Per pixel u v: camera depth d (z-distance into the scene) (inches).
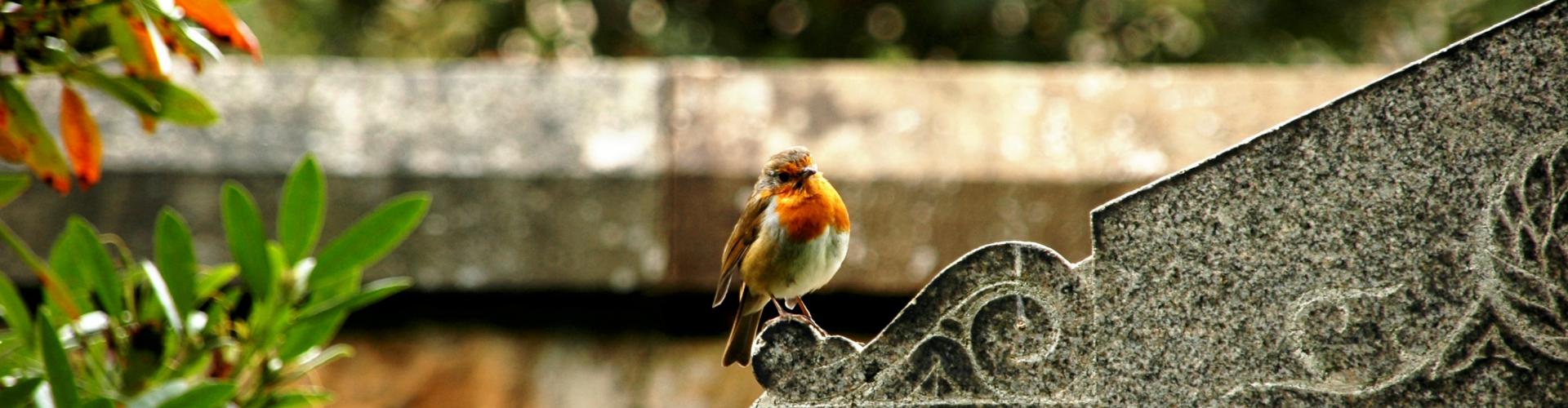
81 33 232.5
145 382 248.4
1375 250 201.0
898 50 539.2
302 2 532.4
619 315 353.7
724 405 355.3
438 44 553.9
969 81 353.4
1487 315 198.8
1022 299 207.6
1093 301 205.8
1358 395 201.0
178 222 248.4
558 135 335.6
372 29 545.3
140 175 323.6
